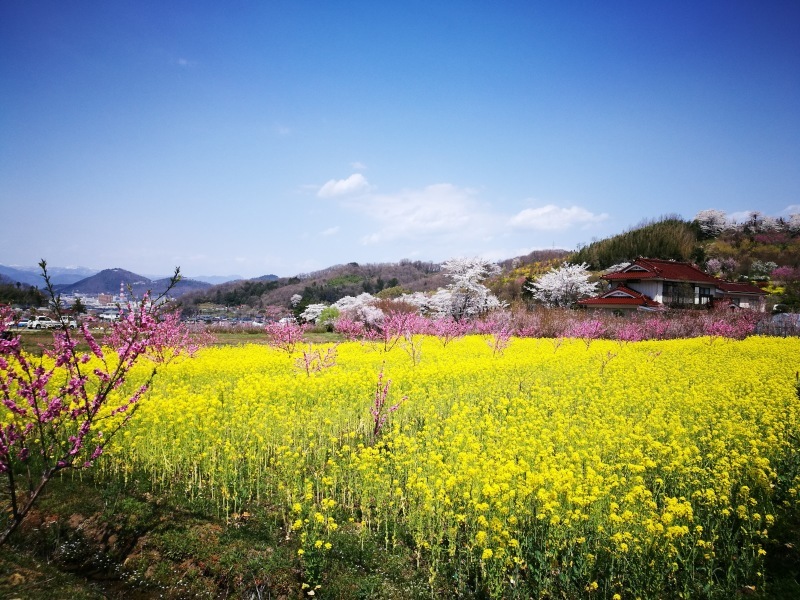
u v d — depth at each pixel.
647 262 53.00
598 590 5.92
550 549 6.23
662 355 22.72
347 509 7.67
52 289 6.17
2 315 6.38
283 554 6.54
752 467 7.88
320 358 16.14
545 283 52.16
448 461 8.44
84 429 6.22
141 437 8.69
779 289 67.12
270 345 21.56
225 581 6.20
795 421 10.52
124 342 6.89
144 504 7.54
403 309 41.47
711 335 29.41
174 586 6.24
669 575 5.98
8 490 7.66
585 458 8.56
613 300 49.81
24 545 6.77
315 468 8.75
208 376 15.11
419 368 16.05
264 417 9.84
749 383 14.45
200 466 8.83
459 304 42.75
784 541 6.83
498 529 6.06
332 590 5.98
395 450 9.02
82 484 8.09
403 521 7.27
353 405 11.56
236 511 7.52
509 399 13.48
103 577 6.45
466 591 5.99
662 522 6.18
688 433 9.97
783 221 103.25
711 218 100.12
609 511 6.64
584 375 16.89
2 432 5.83
